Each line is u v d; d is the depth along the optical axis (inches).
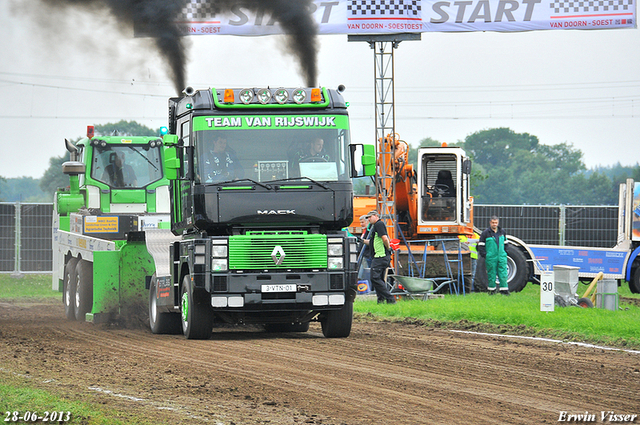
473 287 2102.6
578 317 1347.2
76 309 1611.7
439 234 2128.4
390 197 2190.0
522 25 2126.0
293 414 689.6
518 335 1269.7
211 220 1141.7
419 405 730.2
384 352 1053.2
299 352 1050.7
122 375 873.5
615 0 2096.5
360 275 1955.0
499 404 740.0
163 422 655.1
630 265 2279.8
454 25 2140.7
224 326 1502.2
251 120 1172.5
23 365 944.3
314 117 1183.6
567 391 803.4
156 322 1341.0
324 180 1167.6
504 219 2997.0
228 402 735.1
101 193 1756.9
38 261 3061.0
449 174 2134.6
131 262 1489.9
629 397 780.6
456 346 1121.4
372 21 2132.1
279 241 1151.0
